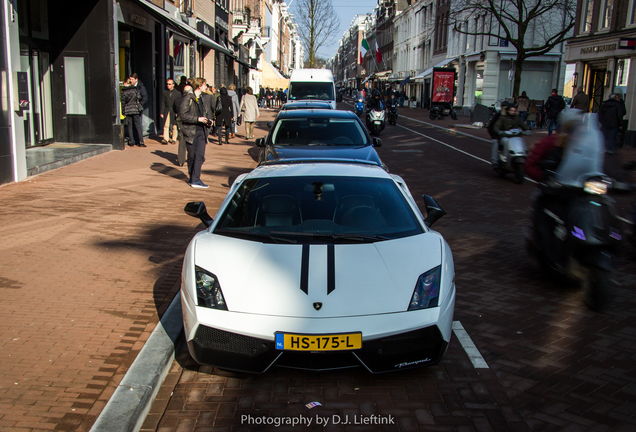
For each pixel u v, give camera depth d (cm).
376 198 419
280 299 320
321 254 350
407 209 413
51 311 425
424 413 311
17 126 916
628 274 568
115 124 1354
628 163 474
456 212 854
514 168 1117
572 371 361
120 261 554
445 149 1767
